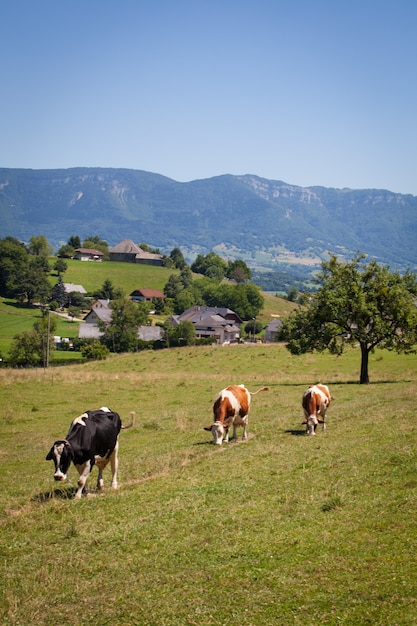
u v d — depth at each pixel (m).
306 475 15.33
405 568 9.48
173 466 17.95
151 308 175.38
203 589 9.54
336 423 23.89
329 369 54.38
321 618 8.45
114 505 13.96
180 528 12.11
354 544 10.59
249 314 181.75
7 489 16.58
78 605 9.37
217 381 46.66
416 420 21.78
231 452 19.23
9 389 40.62
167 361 65.75
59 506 14.05
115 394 39.09
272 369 56.38
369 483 14.00
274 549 10.73
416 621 8.09
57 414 31.58
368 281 45.28
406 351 44.84
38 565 10.86
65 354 100.25
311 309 45.91
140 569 10.41
